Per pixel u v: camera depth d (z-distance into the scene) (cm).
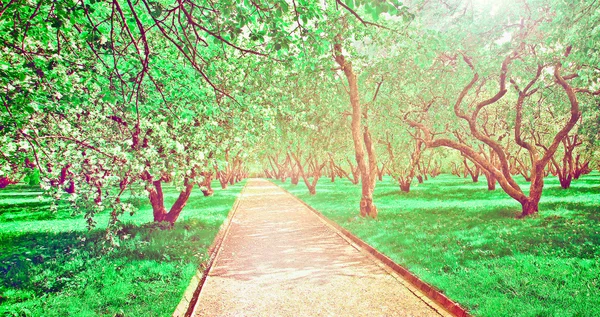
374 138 2192
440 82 1561
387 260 838
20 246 1044
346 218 1504
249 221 1622
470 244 937
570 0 834
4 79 441
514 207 1636
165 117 661
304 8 454
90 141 645
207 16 458
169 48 650
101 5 511
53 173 623
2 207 2219
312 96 1666
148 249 941
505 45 1232
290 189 3856
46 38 474
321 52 550
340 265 838
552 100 1578
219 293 660
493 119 2473
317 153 2345
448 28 1202
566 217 1265
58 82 530
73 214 698
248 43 808
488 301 539
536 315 487
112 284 675
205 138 836
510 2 1222
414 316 540
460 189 3000
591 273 643
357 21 1061
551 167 4859
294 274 771
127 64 543
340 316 545
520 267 701
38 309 550
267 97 1046
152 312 536
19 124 491
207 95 666
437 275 688
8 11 409
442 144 1526
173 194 3228
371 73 1630
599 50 863
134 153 586
